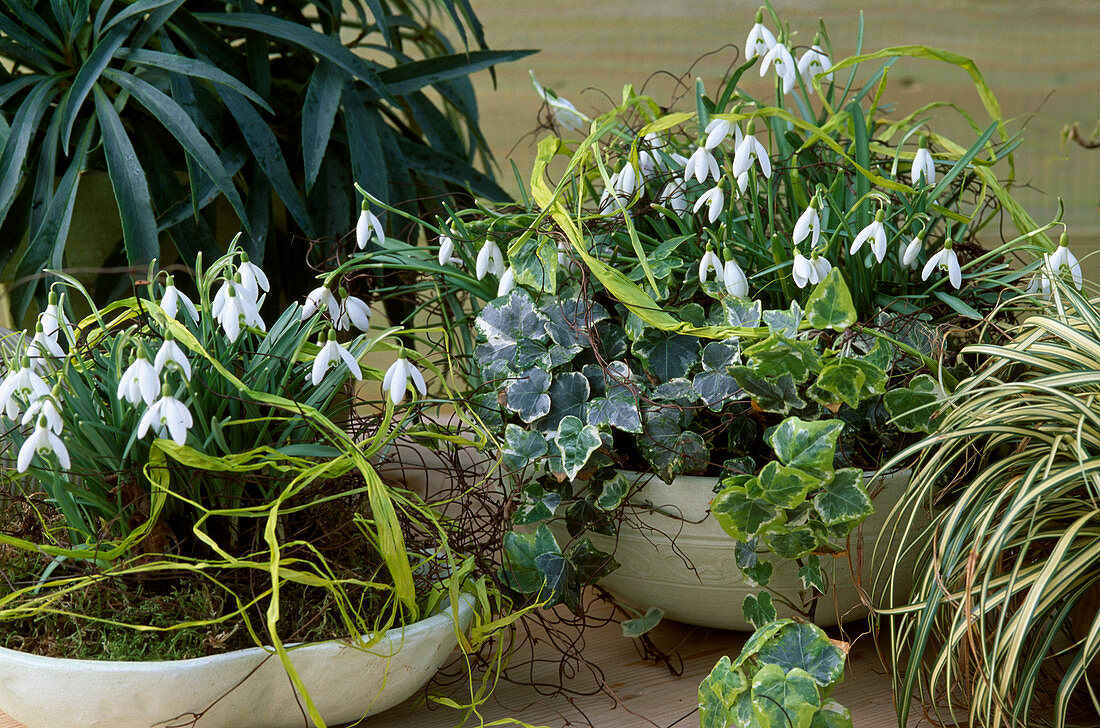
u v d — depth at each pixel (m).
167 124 0.95
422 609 0.69
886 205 0.83
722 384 0.73
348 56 1.06
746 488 0.66
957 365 0.76
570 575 0.75
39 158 1.06
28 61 1.09
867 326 0.76
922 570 0.75
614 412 0.73
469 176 1.23
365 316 0.74
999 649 0.58
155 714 0.58
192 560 0.59
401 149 1.22
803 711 0.60
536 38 1.83
